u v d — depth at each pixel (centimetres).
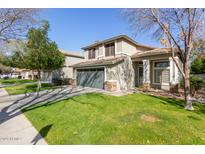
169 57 1256
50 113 725
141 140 423
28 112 764
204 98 1083
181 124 538
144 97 1082
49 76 2939
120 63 1553
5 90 1709
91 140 433
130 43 1733
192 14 784
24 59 1535
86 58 2194
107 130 484
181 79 1230
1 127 554
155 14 871
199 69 1858
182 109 775
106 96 1117
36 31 1475
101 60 1789
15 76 5431
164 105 848
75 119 614
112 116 624
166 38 955
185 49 823
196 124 551
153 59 1411
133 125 514
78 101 971
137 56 1549
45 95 1299
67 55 2492
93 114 672
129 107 784
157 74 1515
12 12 724
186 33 820
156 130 479
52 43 1697
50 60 1648
